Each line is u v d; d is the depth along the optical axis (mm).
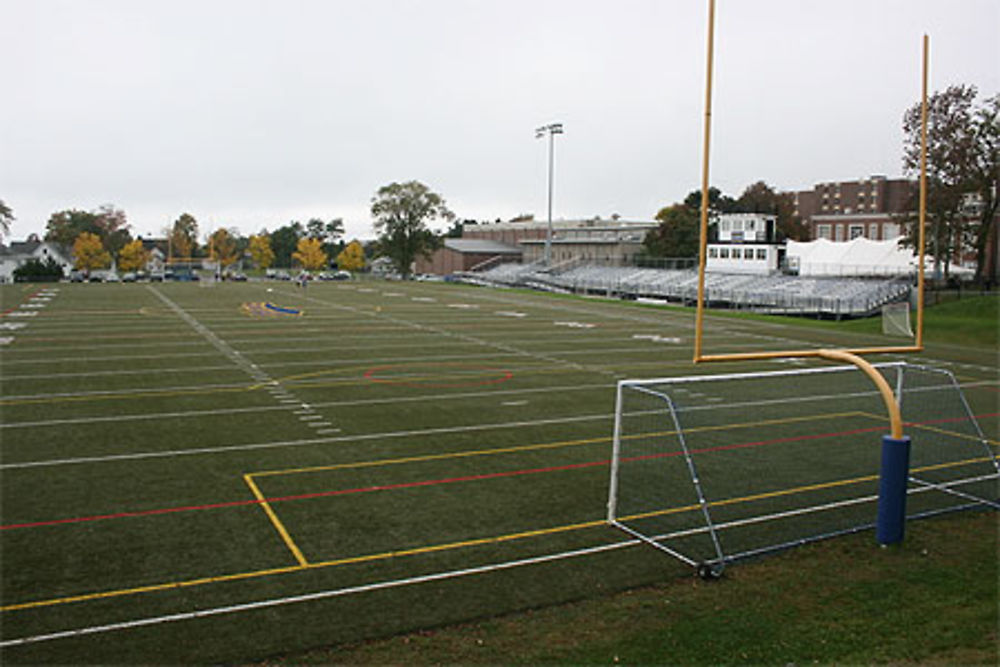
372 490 10242
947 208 44812
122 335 27094
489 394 17172
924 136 10492
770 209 84562
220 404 15672
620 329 31922
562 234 91062
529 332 30172
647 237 78062
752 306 46031
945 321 33312
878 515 8672
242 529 8758
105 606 6852
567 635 6434
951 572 7883
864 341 29016
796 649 6223
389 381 18672
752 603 7102
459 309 41344
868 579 7680
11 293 49562
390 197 85938
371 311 39000
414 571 7699
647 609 6949
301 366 20750
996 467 10922
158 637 6320
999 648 6293
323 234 160125
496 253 90188
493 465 11508
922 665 6012
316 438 12984
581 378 19469
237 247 149000
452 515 9320
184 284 68125
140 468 11078
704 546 8461
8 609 6770
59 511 9266
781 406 15586
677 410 10672
